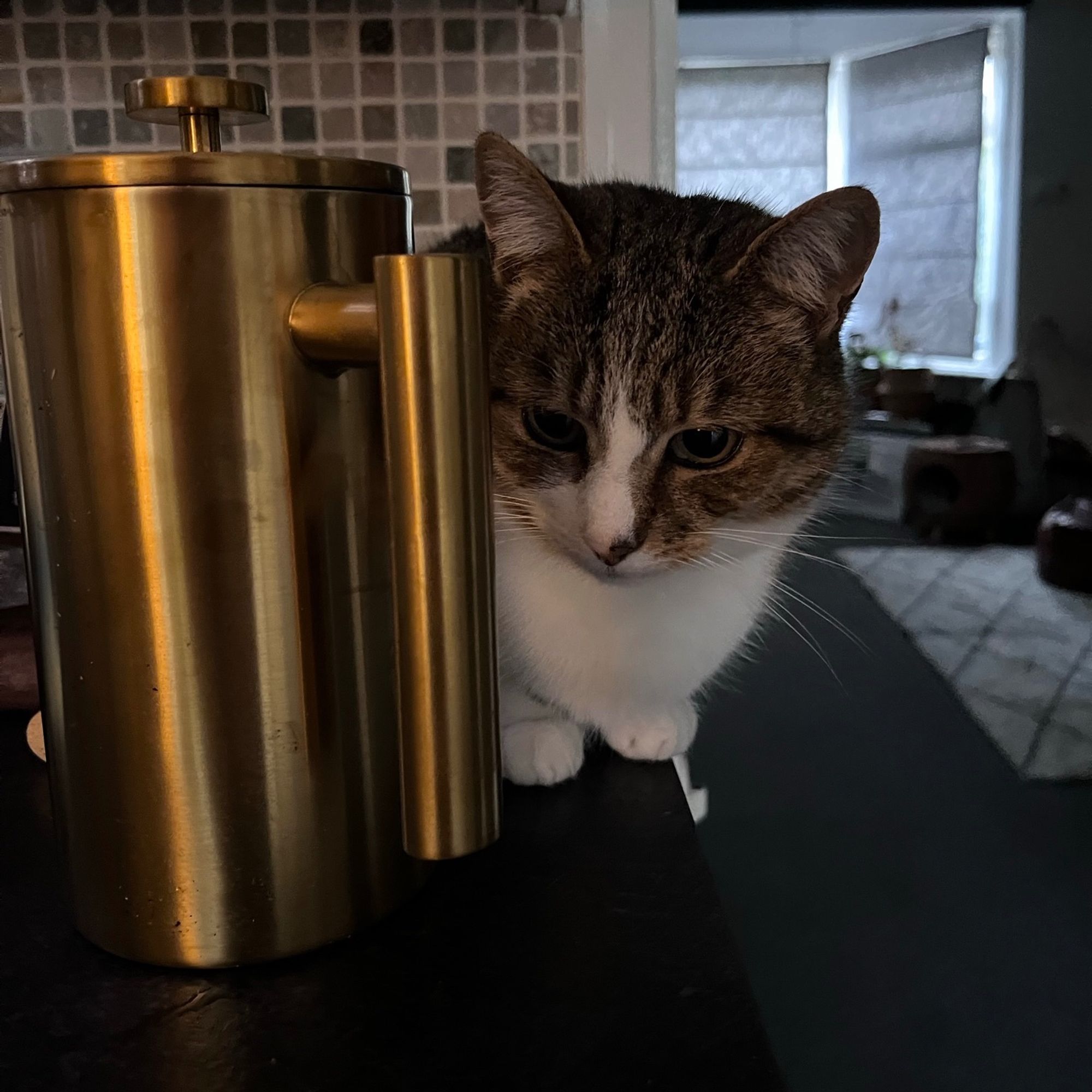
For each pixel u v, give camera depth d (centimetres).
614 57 98
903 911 190
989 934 184
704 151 443
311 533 40
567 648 72
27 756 66
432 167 99
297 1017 41
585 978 43
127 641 40
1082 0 329
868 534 347
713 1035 40
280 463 39
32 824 57
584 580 75
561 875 52
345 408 40
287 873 43
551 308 76
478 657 35
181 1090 38
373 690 44
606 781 66
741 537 79
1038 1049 159
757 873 199
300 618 41
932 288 413
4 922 48
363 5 95
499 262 76
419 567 34
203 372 38
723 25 398
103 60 95
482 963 45
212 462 38
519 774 64
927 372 381
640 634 73
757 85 437
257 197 37
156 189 36
